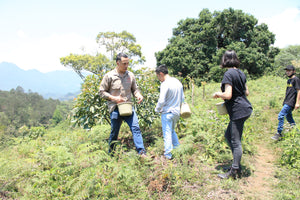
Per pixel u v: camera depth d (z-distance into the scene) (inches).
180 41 1037.2
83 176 117.0
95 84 185.2
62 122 336.5
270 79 754.8
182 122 206.1
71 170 127.6
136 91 165.9
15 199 115.6
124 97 157.6
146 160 134.4
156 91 213.6
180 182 116.2
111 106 154.2
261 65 947.3
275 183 127.4
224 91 129.4
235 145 127.9
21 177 132.7
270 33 1024.9
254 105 354.3
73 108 190.5
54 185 115.6
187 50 1019.3
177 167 127.0
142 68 209.9
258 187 124.0
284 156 158.4
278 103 368.8
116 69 157.5
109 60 1298.0
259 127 256.1
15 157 180.2
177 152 138.6
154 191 114.6
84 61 1240.8
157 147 163.2
